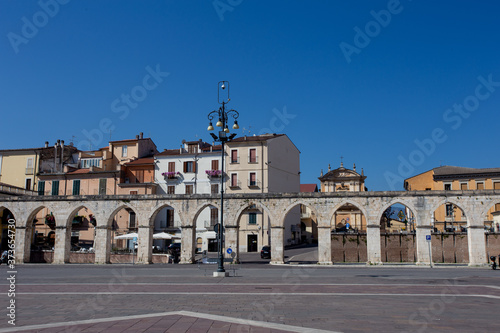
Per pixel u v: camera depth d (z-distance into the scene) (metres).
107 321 12.73
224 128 30.78
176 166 68.50
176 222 66.25
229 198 45.09
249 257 56.69
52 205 48.72
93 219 64.38
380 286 22.33
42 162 69.88
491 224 61.88
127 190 66.88
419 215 41.34
